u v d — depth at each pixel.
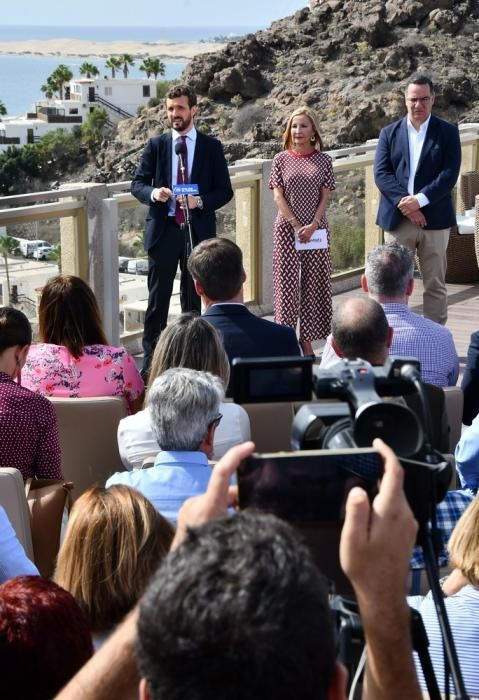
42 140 89.44
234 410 3.88
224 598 0.91
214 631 0.89
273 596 0.91
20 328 3.86
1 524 2.73
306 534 1.40
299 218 6.96
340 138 51.91
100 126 88.12
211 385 3.15
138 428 3.83
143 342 7.09
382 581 1.12
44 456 3.81
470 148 10.62
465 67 53.47
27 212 6.91
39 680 1.54
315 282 7.07
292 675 0.89
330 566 1.42
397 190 7.23
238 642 0.89
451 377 4.49
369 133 52.31
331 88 55.22
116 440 4.17
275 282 7.15
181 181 6.87
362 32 59.12
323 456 1.36
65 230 7.23
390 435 1.52
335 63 57.59
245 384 1.71
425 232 7.26
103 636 2.33
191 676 0.89
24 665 1.54
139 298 7.82
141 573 2.31
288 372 1.71
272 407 4.25
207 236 6.91
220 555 0.95
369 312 3.50
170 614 0.91
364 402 1.56
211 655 0.89
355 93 54.03
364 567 1.12
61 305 4.43
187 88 6.74
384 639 1.14
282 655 0.89
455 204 10.36
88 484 4.24
